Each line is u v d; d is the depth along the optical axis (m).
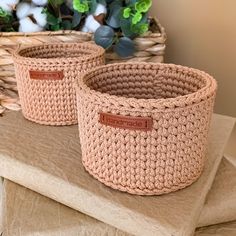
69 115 0.60
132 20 0.65
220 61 0.82
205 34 0.81
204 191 0.46
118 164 0.44
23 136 0.58
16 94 0.68
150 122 0.40
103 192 0.45
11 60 0.66
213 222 0.53
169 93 0.56
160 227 0.40
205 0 0.78
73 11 0.69
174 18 0.83
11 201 0.50
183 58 0.85
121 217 0.43
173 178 0.44
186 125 0.42
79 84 0.46
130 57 0.68
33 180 0.50
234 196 0.52
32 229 0.46
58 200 0.49
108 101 0.41
